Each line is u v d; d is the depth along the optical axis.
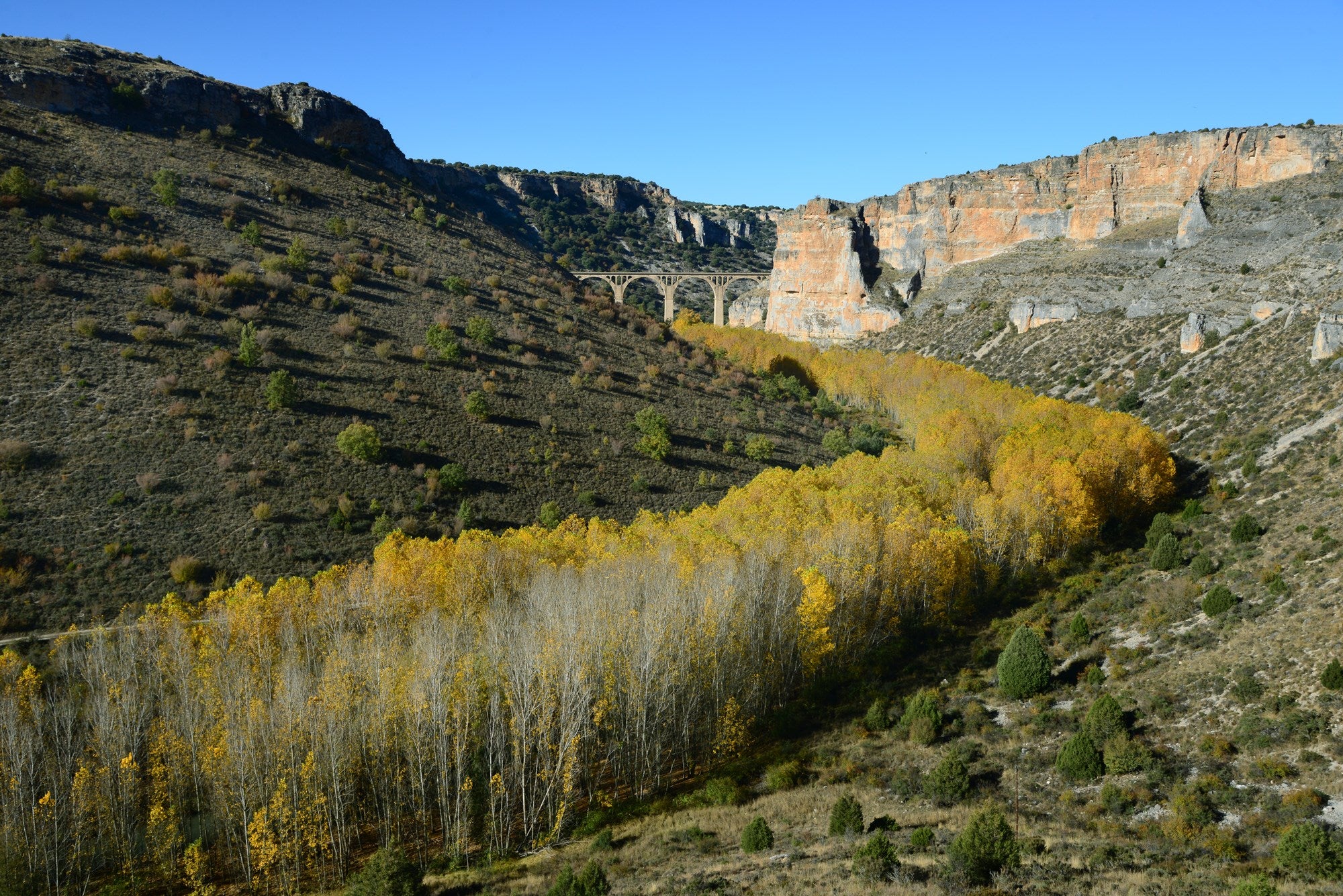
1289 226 162.00
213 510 81.50
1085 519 85.50
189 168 145.25
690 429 126.56
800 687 67.81
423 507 90.50
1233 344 131.88
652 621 56.34
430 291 140.62
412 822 52.62
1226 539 75.44
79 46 158.38
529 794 53.12
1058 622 70.69
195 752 48.78
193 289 112.19
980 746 52.94
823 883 36.31
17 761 44.53
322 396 102.50
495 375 120.75
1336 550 61.69
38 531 73.75
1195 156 196.25
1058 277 193.75
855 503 79.75
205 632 58.22
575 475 104.69
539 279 168.12
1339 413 89.19
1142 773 45.34
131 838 46.97
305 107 183.25
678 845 45.84
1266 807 39.19
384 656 53.56
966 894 33.03
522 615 60.75
